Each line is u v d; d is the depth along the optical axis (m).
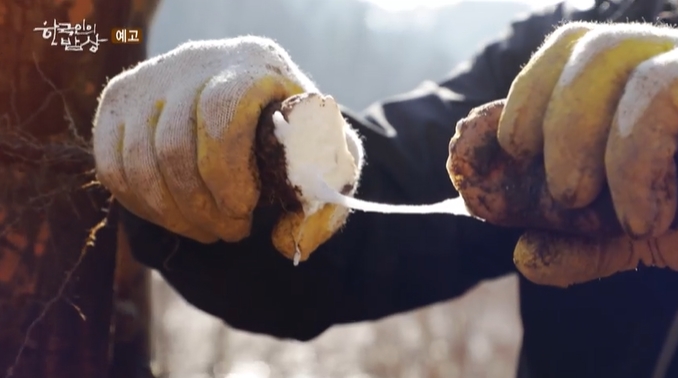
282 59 0.56
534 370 0.81
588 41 0.49
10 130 0.61
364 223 0.75
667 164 0.46
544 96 0.49
